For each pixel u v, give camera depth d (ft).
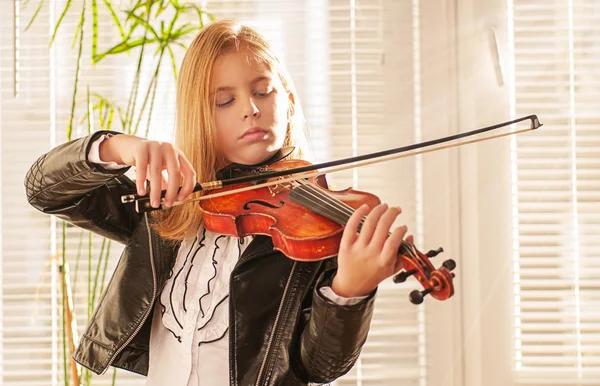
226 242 4.39
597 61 7.83
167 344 4.28
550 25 7.86
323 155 7.89
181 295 4.32
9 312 7.96
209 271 4.31
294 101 5.01
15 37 7.62
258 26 7.96
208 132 4.50
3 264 7.97
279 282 4.06
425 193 7.83
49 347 7.94
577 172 7.75
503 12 7.82
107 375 7.82
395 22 7.94
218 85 4.47
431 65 7.87
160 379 4.26
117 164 4.11
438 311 7.75
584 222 7.78
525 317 7.68
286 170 4.36
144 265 4.43
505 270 7.73
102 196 4.64
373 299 3.55
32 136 8.02
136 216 4.73
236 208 4.29
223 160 4.66
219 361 4.13
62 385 7.89
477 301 7.72
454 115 7.84
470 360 7.72
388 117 7.90
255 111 4.38
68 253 7.96
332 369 3.72
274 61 4.80
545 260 7.72
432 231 7.81
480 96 7.79
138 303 4.39
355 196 4.36
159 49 7.17
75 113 8.03
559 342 7.73
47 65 8.05
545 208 7.75
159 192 3.71
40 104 8.04
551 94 7.80
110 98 8.02
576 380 7.69
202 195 4.50
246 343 3.99
